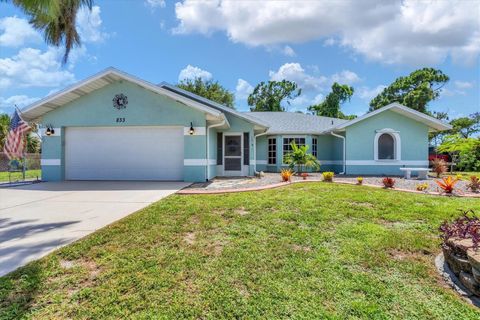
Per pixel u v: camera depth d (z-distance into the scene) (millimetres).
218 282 3160
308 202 7051
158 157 12516
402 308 2709
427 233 4805
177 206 6711
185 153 12109
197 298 2854
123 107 12305
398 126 16250
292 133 18562
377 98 37531
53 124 12586
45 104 11961
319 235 4664
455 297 2910
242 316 2582
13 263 3662
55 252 3969
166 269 3457
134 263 3619
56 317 2559
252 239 4484
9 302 2777
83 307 2701
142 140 12570
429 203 7129
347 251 4008
